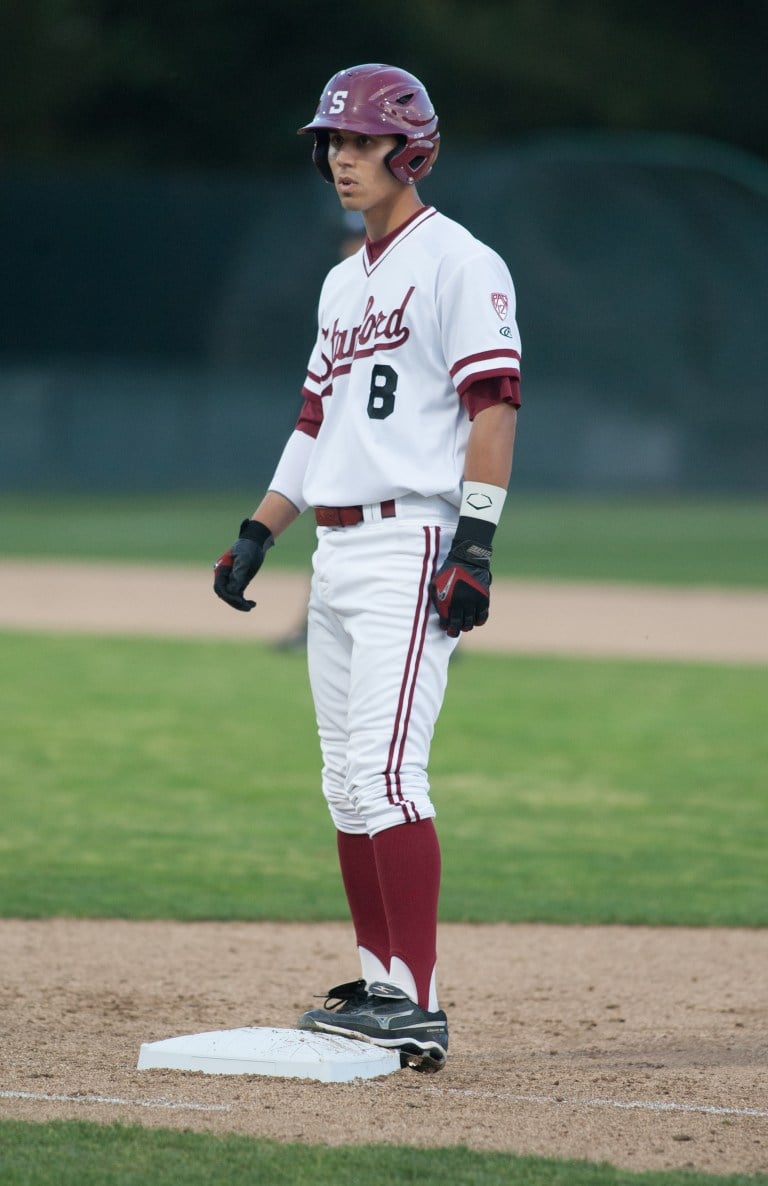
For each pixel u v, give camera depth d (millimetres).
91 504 106438
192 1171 11383
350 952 19500
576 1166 11570
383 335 14492
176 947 19578
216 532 85438
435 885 14414
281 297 124812
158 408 123938
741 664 44281
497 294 14273
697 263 129750
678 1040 15734
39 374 124062
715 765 31266
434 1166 11500
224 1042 14195
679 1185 11242
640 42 159750
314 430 15703
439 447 14438
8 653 44812
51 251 126562
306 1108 12930
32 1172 11344
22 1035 15414
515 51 151000
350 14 147875
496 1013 16906
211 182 126312
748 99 160875
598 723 35500
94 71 145250
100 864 23781
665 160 130375
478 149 150250
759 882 23062
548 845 25141
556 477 123062
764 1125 12719
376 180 14469
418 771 14430
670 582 63875
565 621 52812
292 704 37312
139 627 50719
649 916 21266
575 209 129375
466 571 13938
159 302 125938
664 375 126500
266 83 151500
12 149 145375
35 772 30094
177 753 31906
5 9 139250
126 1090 13414
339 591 14477
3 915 21016
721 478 124688
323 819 26922
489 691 39562
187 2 147250
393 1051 14273
